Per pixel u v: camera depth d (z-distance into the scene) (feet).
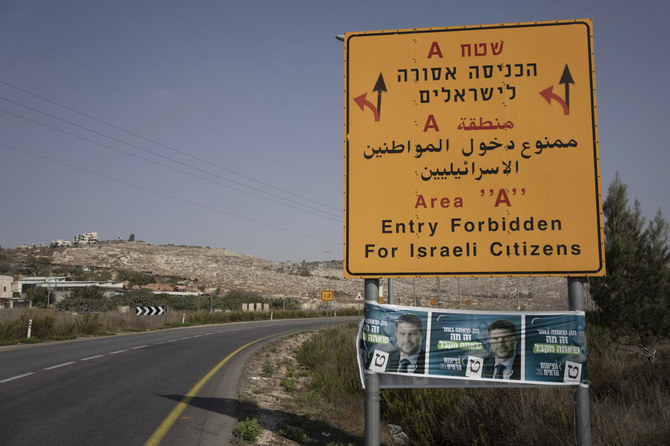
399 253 20.15
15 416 24.27
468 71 20.86
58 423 23.31
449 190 20.33
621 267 45.14
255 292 363.35
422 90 20.95
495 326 19.08
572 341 18.62
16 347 59.26
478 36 21.01
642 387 30.27
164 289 327.47
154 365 45.39
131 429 22.85
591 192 19.70
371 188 20.59
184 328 114.83
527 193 19.98
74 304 200.95
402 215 20.34
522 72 20.63
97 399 29.09
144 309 126.82
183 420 25.07
